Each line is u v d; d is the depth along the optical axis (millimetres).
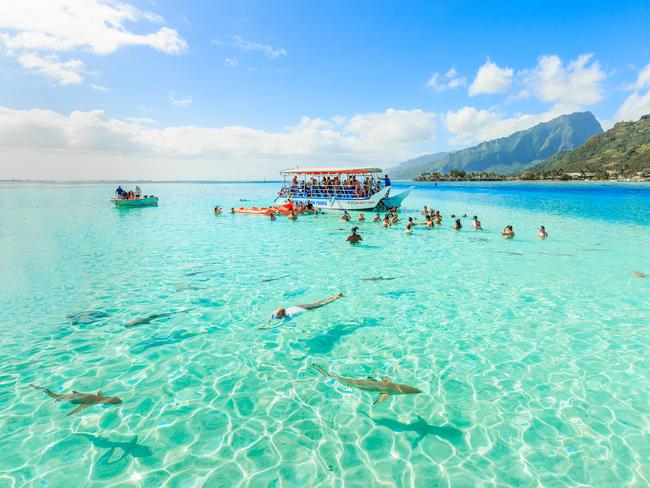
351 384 5145
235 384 5266
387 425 4410
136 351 6242
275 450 4004
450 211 30750
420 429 4332
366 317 7750
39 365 5746
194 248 15250
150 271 11438
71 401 4742
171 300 8750
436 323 7430
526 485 3502
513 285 9938
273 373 5566
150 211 32406
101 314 7867
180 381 5340
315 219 25984
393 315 7863
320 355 6125
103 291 9414
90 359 5961
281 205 31734
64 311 8031
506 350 6254
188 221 24984
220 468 3738
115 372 5566
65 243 16312
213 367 5734
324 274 11133
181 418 4520
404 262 12719
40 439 4137
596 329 7039
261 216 28250
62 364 5793
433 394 5023
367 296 9078
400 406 4770
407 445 4078
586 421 4418
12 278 10617
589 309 8102
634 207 33062
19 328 7137
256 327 7234
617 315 7734
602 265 12125
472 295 9141
